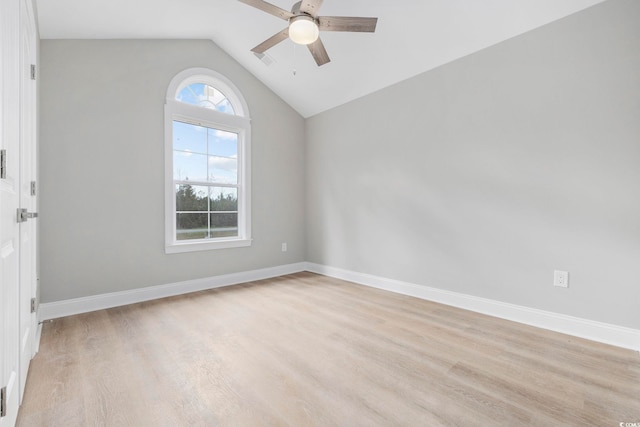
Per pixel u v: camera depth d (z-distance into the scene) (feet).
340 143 13.44
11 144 4.20
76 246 9.13
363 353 6.67
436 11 8.50
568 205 7.61
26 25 5.65
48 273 8.70
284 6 9.71
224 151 12.74
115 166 9.79
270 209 13.91
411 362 6.28
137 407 4.85
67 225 9.00
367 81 11.69
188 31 10.88
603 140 7.10
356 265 12.89
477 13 8.16
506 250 8.67
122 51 9.96
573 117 7.48
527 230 8.27
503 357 6.48
